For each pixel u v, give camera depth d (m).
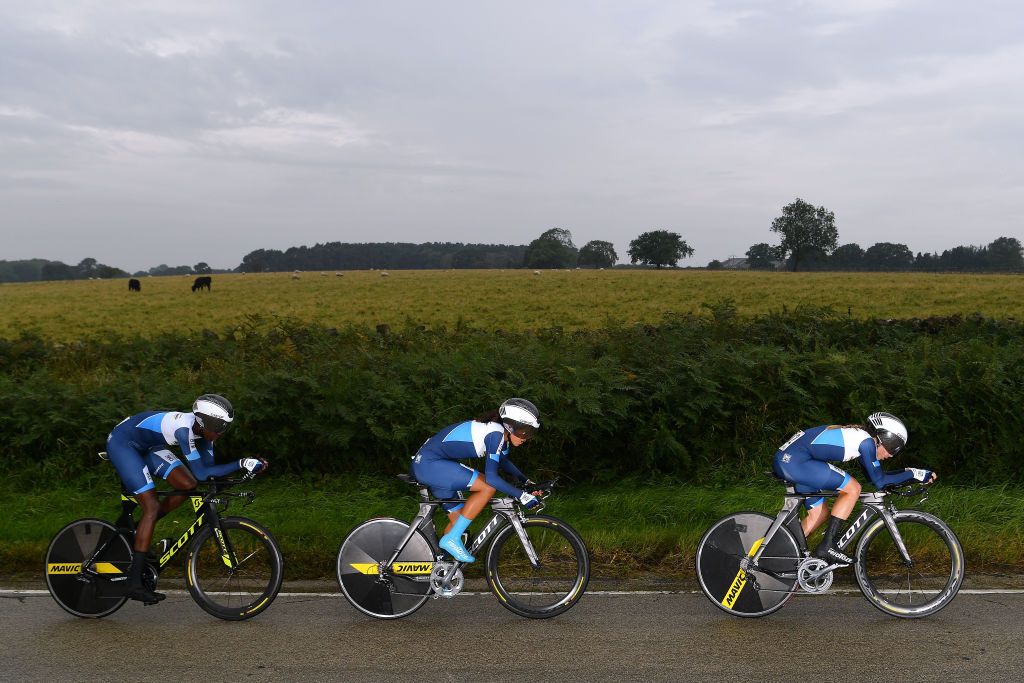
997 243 156.75
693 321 13.30
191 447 4.91
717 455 8.76
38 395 8.75
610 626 4.79
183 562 5.88
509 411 4.95
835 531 4.94
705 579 5.03
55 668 4.14
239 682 3.95
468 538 5.05
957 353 9.68
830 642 4.49
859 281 49.59
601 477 8.59
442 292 45.75
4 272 177.00
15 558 6.00
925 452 8.53
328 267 189.12
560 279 56.91
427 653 4.35
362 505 7.53
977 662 4.16
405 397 8.39
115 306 41.03
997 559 5.89
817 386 8.92
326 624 4.86
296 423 8.52
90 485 8.20
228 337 15.71
